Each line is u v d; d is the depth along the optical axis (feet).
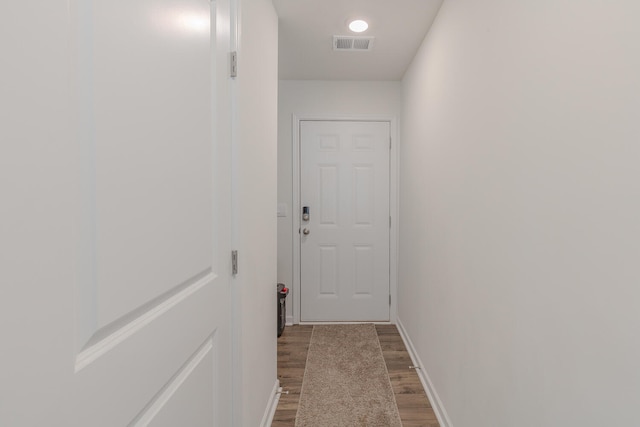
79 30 1.60
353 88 10.35
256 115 4.93
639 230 2.06
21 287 1.32
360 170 10.48
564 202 2.76
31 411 1.35
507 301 3.70
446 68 5.89
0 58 1.23
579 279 2.58
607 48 2.31
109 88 1.80
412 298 8.49
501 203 3.85
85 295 1.65
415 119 8.33
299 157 10.46
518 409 3.47
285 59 8.79
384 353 8.54
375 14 6.58
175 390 2.57
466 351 4.87
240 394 4.03
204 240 3.11
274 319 6.53
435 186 6.52
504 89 3.79
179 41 2.60
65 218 1.53
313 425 5.80
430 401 6.48
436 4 6.22
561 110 2.80
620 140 2.20
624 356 2.17
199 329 3.00
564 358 2.76
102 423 1.76
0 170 1.23
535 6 3.18
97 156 1.72
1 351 1.24
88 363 1.66
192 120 2.84
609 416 2.30
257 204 5.02
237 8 3.91
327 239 10.55
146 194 2.15
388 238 10.53
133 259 2.02
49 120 1.44
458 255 5.22
